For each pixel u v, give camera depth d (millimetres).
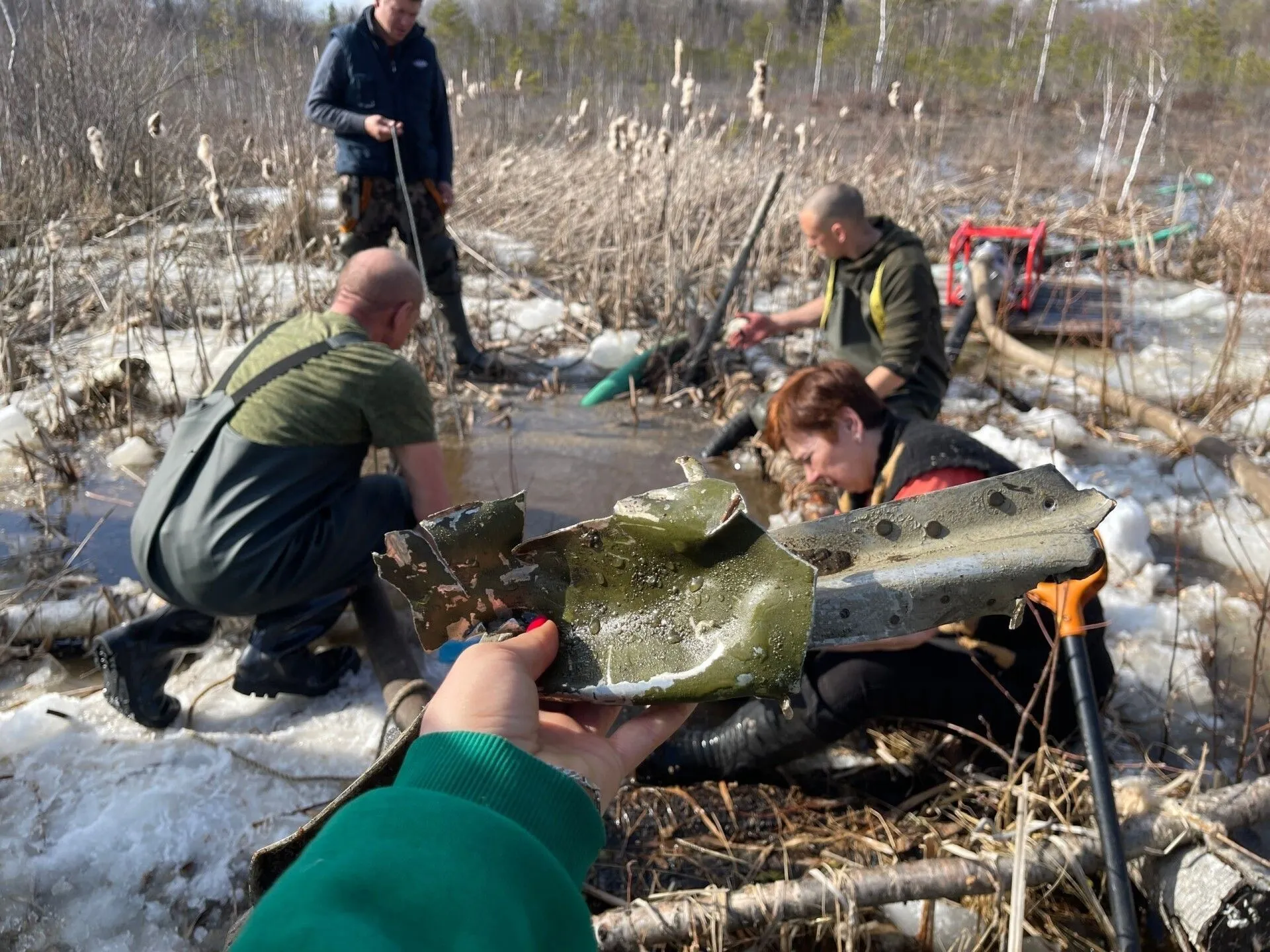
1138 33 14797
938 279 6254
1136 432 4191
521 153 8633
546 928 621
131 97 7402
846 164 7938
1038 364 4926
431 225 4789
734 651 784
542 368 5020
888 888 1818
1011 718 2229
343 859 582
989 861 1853
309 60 8883
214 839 2111
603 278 5695
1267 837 2039
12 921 1927
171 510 2338
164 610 2451
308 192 6734
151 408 4285
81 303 5355
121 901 1978
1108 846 1780
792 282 6016
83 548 3262
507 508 842
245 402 2377
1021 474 896
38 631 2740
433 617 854
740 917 1801
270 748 2379
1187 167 10367
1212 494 3639
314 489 2402
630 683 817
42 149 6602
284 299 5504
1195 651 2740
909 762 2332
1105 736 2395
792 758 2248
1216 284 6270
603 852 2123
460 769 714
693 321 4797
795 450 2318
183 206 6496
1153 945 1889
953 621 823
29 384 4453
